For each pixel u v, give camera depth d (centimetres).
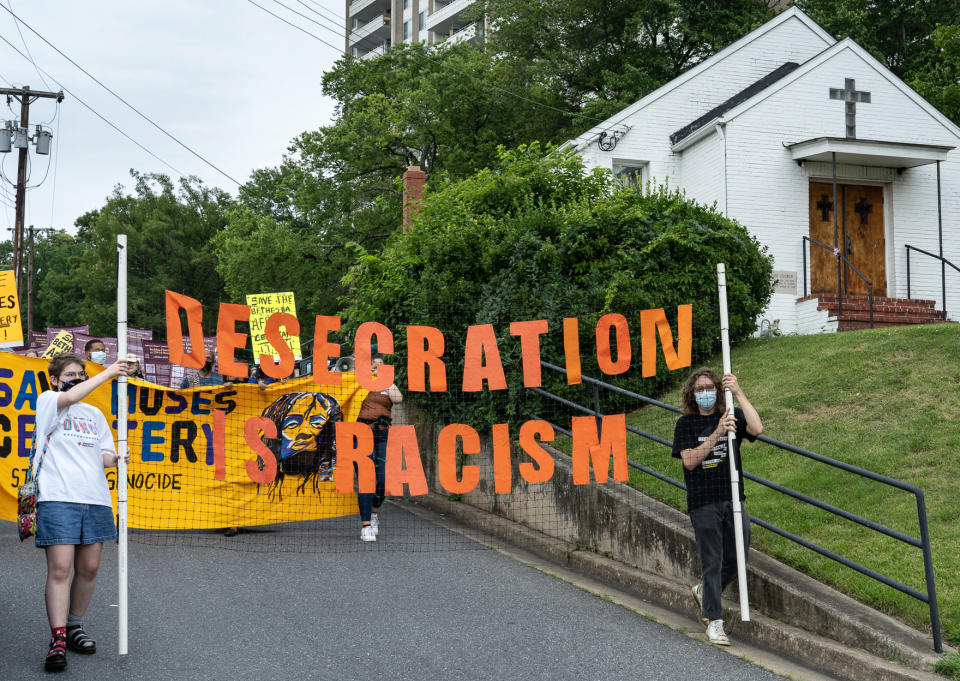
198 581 759
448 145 3228
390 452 788
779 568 707
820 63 2016
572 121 3288
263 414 921
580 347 1152
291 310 1388
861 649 603
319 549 901
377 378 793
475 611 712
